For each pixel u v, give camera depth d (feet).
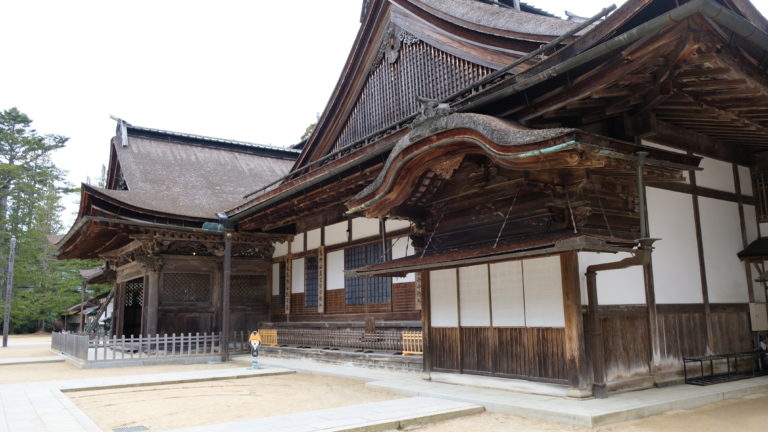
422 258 31.65
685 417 23.56
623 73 23.20
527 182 26.73
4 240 152.87
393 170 29.86
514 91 26.81
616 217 28.71
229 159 89.92
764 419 23.02
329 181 44.65
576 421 22.02
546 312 28.17
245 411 28.09
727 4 21.56
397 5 46.80
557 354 27.40
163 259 64.03
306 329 56.29
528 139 22.45
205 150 89.81
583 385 25.57
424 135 27.66
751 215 37.42
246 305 67.97
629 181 29.37
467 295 33.06
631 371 28.02
